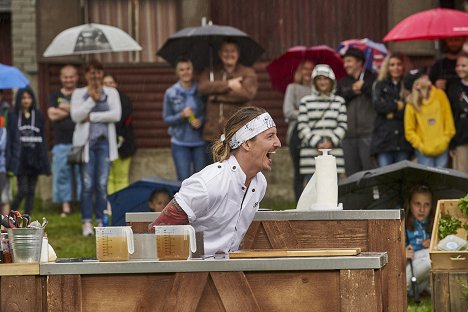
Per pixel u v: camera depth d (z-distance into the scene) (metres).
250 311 9.08
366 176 16.77
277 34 32.53
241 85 24.64
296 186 24.92
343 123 22.77
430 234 17.47
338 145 22.66
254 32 32.59
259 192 10.98
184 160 25.30
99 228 9.44
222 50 24.78
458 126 23.88
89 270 9.28
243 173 10.59
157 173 32.25
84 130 25.30
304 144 22.94
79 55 32.75
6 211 26.30
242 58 26.94
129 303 9.32
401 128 24.12
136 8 32.81
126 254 9.39
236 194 10.59
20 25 32.69
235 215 10.74
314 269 8.99
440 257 14.15
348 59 25.36
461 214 15.19
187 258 9.34
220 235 10.73
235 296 9.09
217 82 24.58
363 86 25.31
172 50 26.75
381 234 11.96
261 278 9.12
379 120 24.22
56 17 32.62
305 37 32.50
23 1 32.62
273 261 9.02
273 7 32.47
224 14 32.62
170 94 25.38
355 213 12.01
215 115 24.70
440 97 23.89
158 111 32.47
